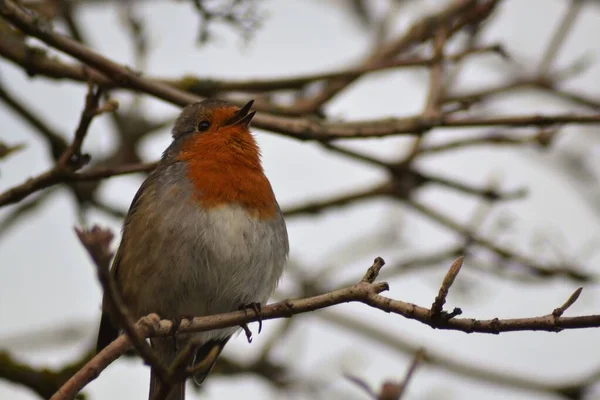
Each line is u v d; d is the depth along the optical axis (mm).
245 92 11359
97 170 9461
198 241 9594
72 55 9531
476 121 10289
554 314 6773
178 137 10586
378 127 10453
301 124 10297
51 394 11273
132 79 9797
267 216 10055
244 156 10078
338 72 11289
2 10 8977
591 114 10047
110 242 5809
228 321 7980
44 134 12695
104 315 9867
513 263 13375
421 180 13297
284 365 13594
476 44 11523
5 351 11422
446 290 6906
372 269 7438
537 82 13297
